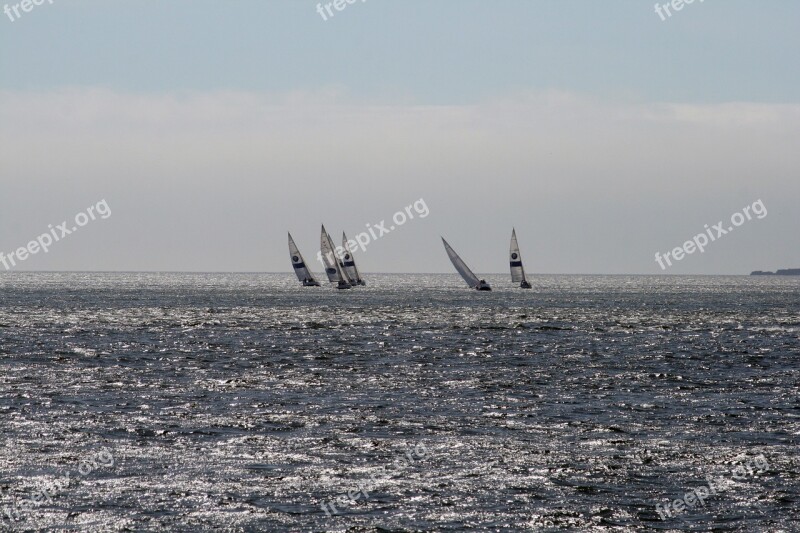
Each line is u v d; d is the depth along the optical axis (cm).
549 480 10856
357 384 18700
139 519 9394
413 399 16638
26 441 12656
